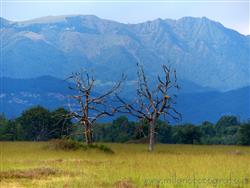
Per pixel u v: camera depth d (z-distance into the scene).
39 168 58.41
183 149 141.50
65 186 44.91
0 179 50.81
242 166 62.28
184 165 64.56
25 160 78.19
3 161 75.75
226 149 145.62
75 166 66.69
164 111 135.25
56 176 53.59
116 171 57.09
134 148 142.62
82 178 50.22
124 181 47.03
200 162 69.38
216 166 62.34
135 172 55.50
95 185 45.38
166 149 139.75
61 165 68.50
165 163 69.88
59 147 111.44
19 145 141.12
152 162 73.62
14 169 59.38
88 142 126.31
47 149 112.25
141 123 152.88
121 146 157.75
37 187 45.44
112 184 46.12
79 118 128.25
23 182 48.94
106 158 89.38
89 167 64.38
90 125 128.25
